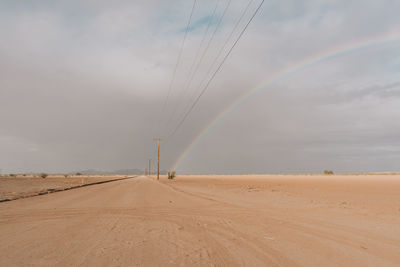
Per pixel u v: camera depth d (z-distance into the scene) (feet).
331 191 91.45
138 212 41.24
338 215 39.50
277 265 17.43
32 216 36.88
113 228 29.07
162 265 17.06
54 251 19.93
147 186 125.70
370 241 24.14
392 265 17.70
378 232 27.91
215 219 35.63
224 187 117.19
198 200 59.72
